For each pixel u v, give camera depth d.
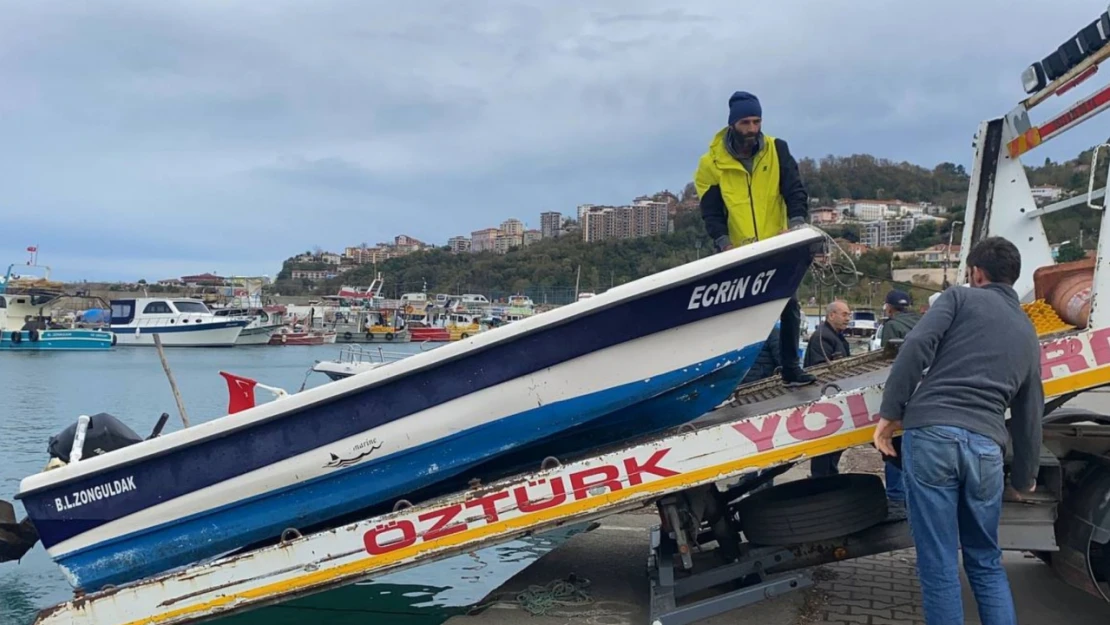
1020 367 3.45
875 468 7.90
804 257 4.28
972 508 3.43
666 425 4.59
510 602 4.84
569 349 4.32
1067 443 4.18
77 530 4.67
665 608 4.34
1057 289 4.36
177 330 55.47
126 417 18.28
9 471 11.28
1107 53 4.64
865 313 34.72
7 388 25.80
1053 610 4.40
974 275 3.76
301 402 4.42
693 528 4.45
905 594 4.72
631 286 4.20
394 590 6.17
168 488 4.59
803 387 5.14
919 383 3.57
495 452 4.46
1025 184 5.66
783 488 4.57
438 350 4.33
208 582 4.38
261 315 62.47
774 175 5.05
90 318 69.56
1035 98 5.40
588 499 4.14
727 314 4.31
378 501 4.57
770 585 4.31
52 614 4.47
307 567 4.32
